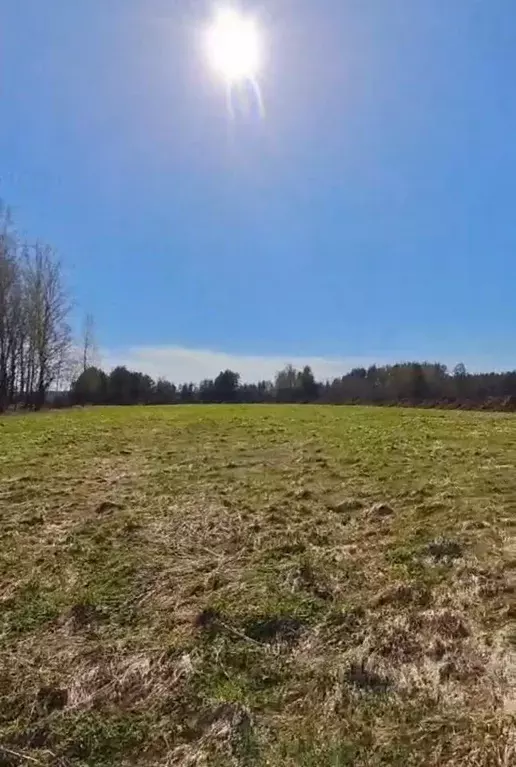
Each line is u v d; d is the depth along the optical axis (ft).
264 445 37.22
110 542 17.81
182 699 9.72
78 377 138.41
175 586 14.39
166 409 86.63
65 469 29.68
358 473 26.18
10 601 13.87
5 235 111.96
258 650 11.03
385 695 9.33
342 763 7.89
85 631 12.38
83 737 9.02
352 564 15.07
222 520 19.69
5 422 60.64
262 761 8.13
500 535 15.98
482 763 7.58
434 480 23.41
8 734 9.22
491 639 10.59
